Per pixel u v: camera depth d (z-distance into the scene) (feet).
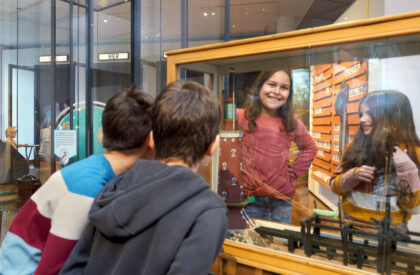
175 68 3.92
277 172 3.34
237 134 3.58
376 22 2.63
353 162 2.93
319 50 3.06
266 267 3.16
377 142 2.82
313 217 3.12
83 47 8.03
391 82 2.75
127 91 2.51
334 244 2.93
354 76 2.92
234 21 6.79
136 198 1.58
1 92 8.32
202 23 7.04
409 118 2.69
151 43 7.90
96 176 2.18
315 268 2.93
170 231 1.53
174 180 1.61
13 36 8.20
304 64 3.18
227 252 3.48
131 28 7.75
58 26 7.86
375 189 2.83
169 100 1.85
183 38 7.12
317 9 6.34
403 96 2.70
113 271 1.60
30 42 8.04
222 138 3.65
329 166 3.06
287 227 3.25
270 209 3.37
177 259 1.46
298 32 2.99
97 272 1.73
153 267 1.50
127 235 1.61
